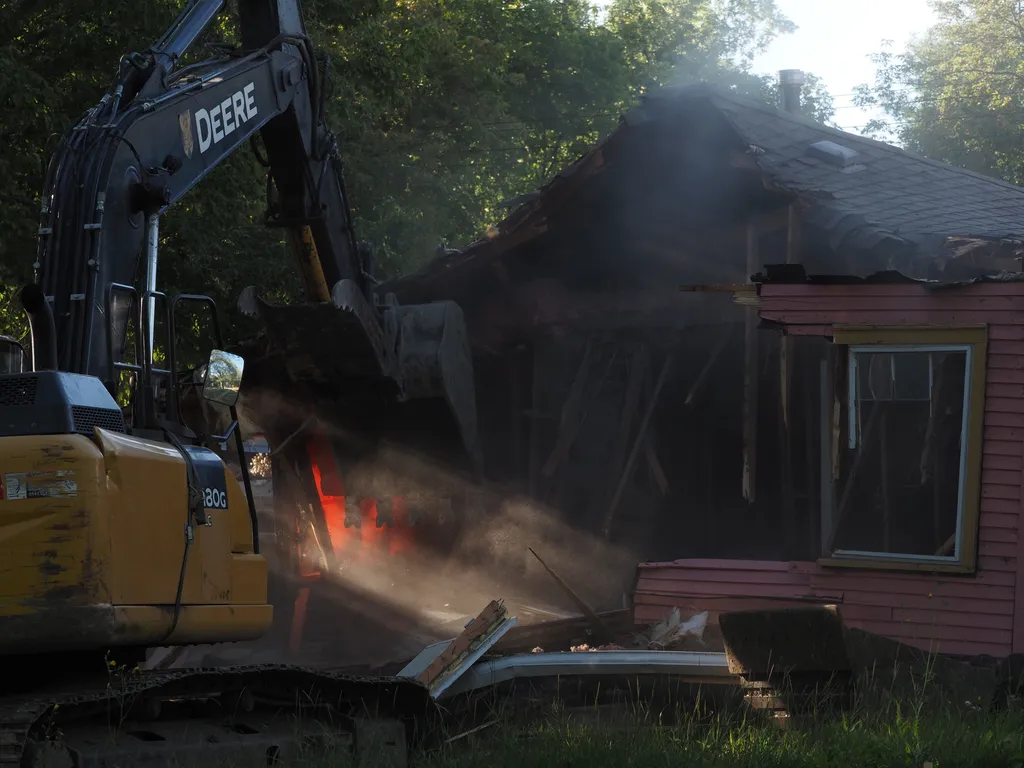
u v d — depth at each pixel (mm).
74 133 8625
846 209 15320
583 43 43062
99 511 6668
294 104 11953
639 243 17750
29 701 6512
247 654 12586
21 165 20141
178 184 9586
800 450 16094
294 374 13484
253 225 24734
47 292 8195
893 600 11883
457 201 32625
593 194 17156
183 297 8492
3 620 6477
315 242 12797
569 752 8062
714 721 9828
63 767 6398
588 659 10258
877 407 13852
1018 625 11492
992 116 53812
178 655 11008
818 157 18359
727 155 16234
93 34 21000
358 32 25109
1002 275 11930
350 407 14141
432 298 18391
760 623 9922
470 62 34000
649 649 11547
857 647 11289
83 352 8047
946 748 8281
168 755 6945
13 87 18797
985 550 11680
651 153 16750
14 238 19828
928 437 13367
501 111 34844
